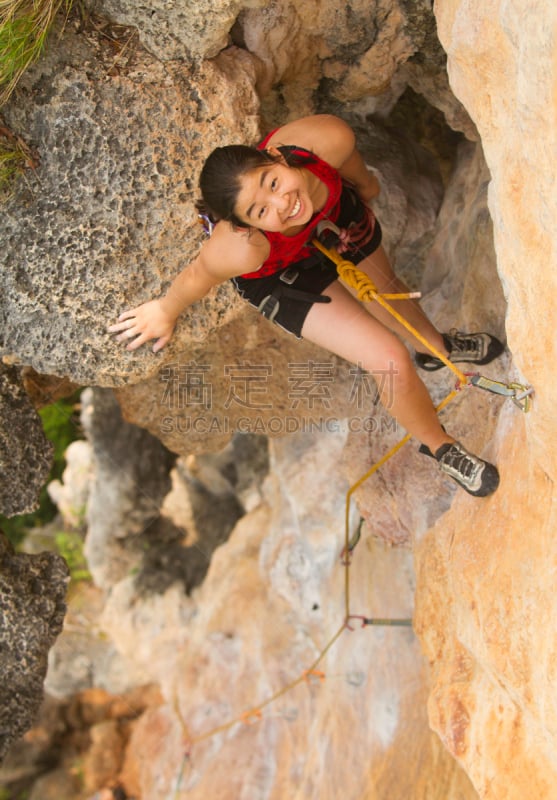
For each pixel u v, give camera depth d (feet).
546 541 8.43
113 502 24.47
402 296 9.15
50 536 28.02
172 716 23.53
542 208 7.23
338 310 9.50
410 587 15.20
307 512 18.02
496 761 9.25
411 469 12.80
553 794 8.48
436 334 11.32
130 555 25.08
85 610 27.02
